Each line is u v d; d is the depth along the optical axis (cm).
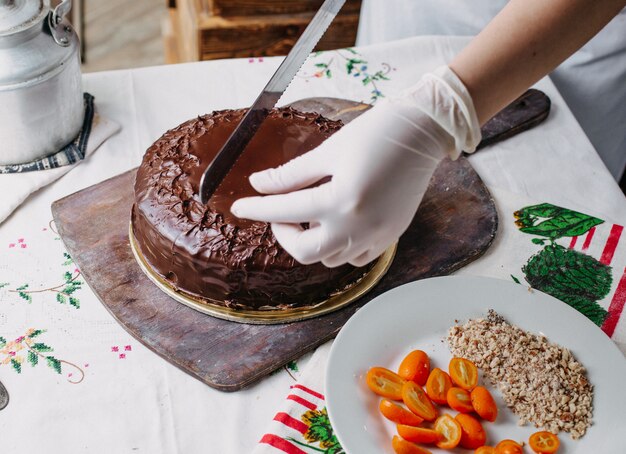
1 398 82
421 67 135
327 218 75
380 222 76
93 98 123
